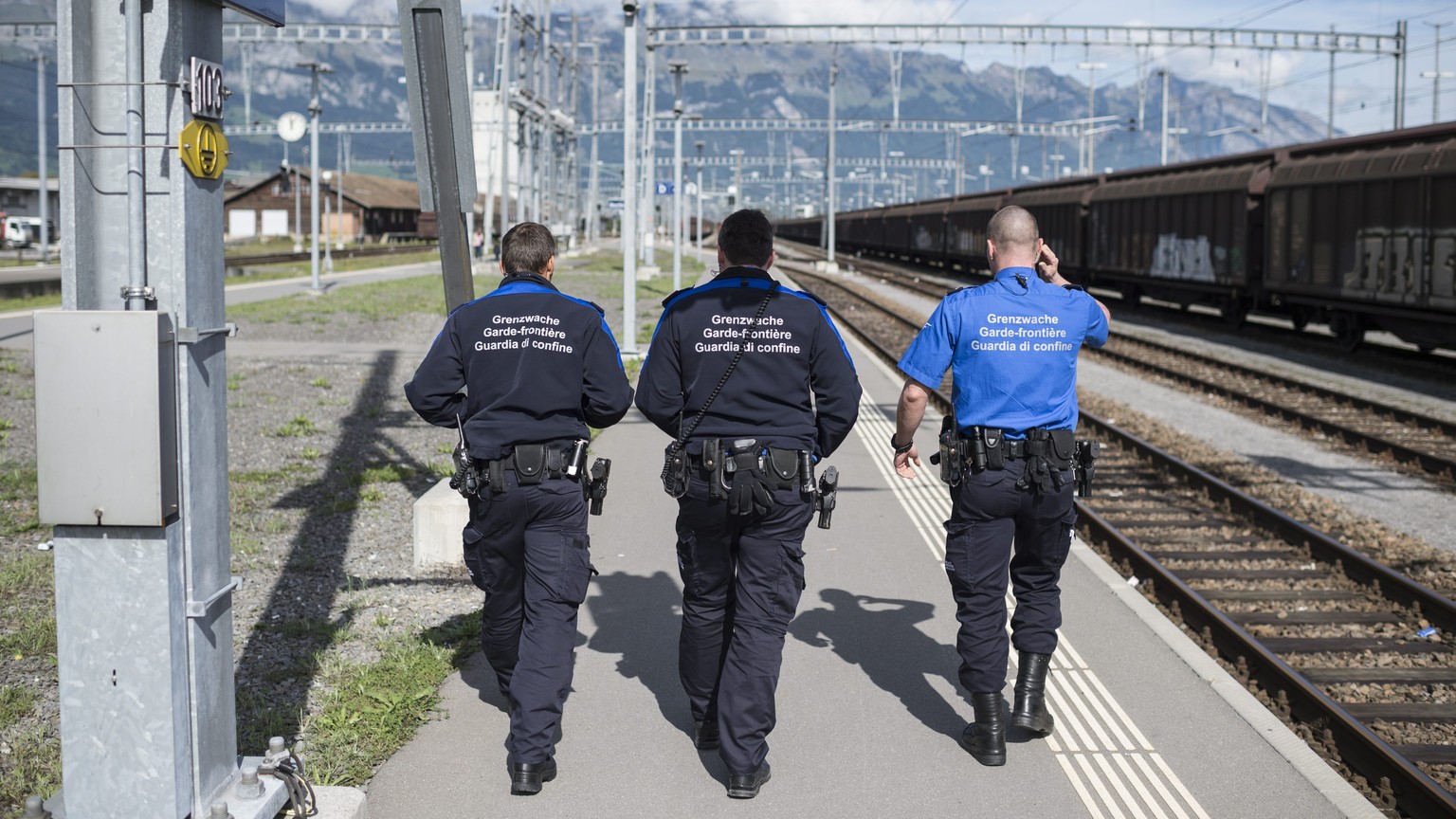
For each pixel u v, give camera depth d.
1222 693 5.07
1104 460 12.24
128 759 3.17
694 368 4.11
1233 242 25.94
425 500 7.20
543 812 3.95
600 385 4.30
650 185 44.91
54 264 50.28
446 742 4.52
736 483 4.00
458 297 6.05
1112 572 7.02
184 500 3.19
